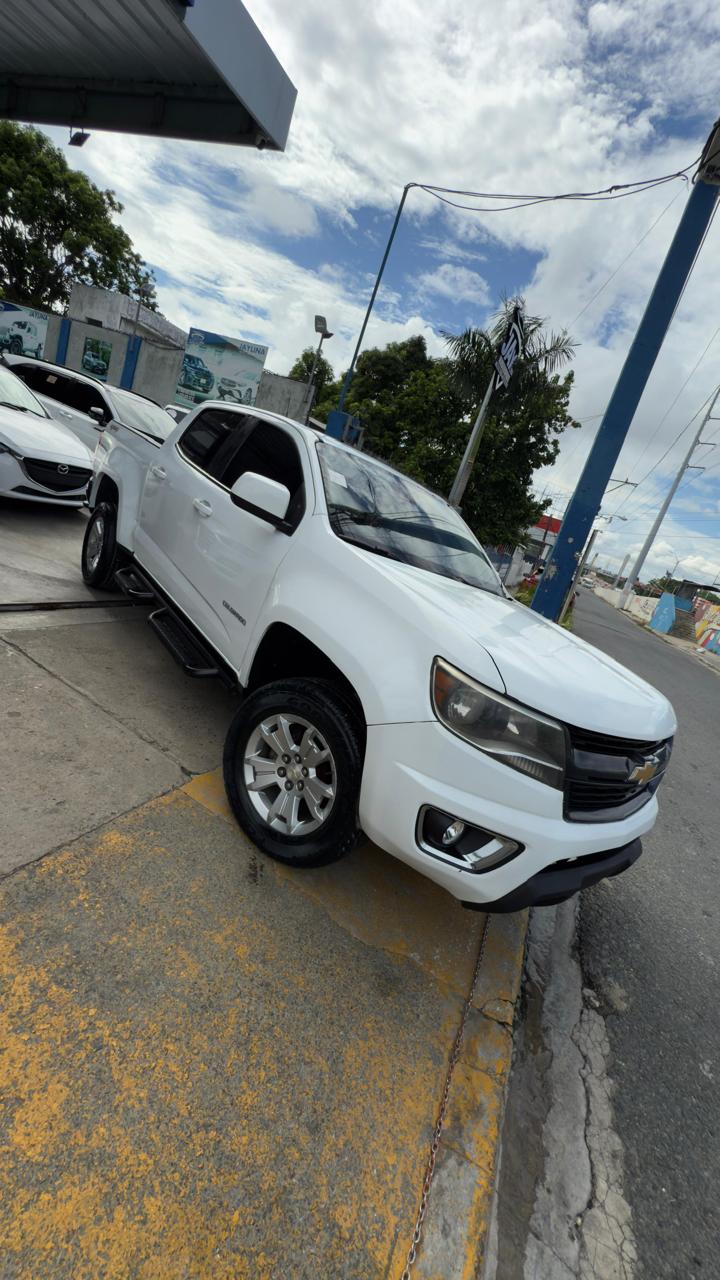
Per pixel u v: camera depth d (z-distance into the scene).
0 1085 1.49
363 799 2.13
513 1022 2.34
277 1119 1.65
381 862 2.88
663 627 38.16
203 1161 1.50
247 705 2.60
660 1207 1.85
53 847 2.24
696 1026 2.71
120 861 2.29
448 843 2.04
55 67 7.05
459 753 1.96
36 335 23.17
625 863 2.40
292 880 2.53
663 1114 2.20
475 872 2.01
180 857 2.42
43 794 2.49
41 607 4.30
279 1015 1.94
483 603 2.79
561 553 8.30
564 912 3.28
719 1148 2.12
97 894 2.12
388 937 2.46
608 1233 1.73
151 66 6.48
